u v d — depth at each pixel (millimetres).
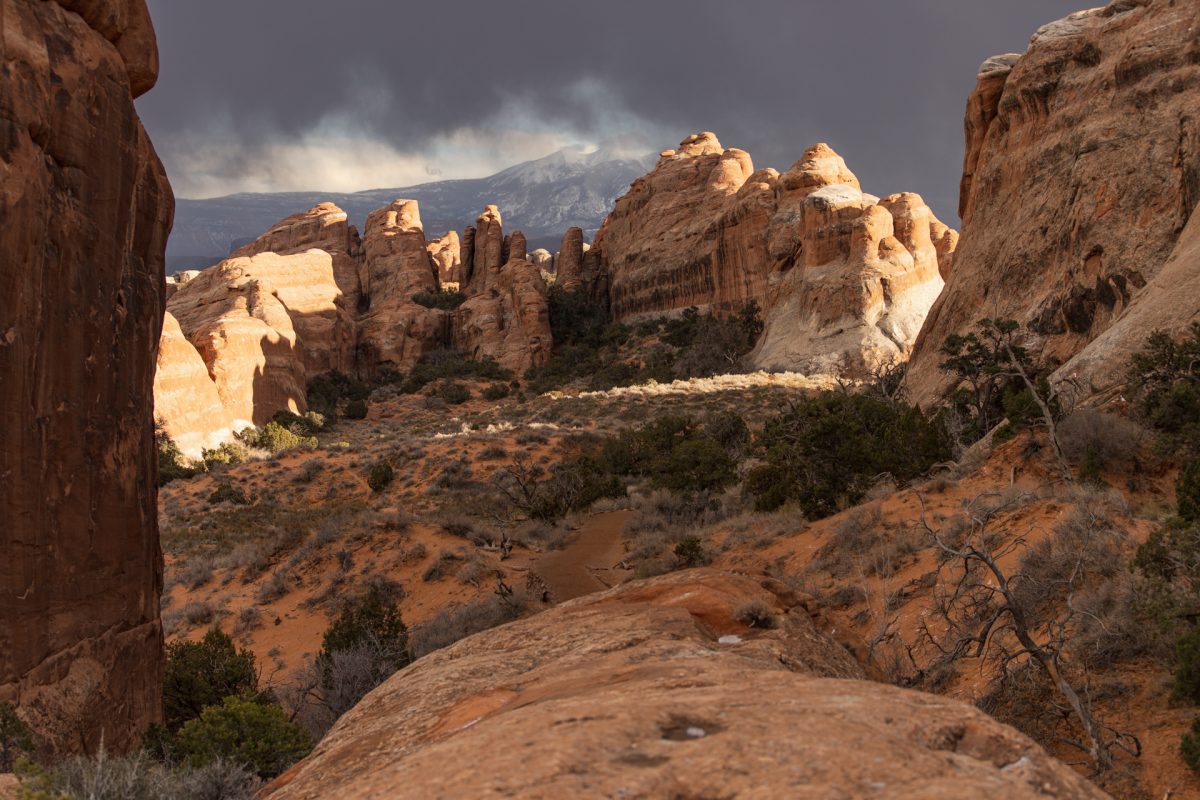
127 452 15141
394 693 7758
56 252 12695
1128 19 53531
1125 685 11898
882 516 25234
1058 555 15906
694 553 29203
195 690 19094
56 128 12703
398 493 54219
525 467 55594
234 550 39875
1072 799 3369
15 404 11625
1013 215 57062
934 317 62406
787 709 3895
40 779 6426
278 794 6285
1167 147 46000
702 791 3125
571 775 3275
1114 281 45375
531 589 29500
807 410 39625
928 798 2896
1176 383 26547
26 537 11891
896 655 14219
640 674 5613
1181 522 14094
